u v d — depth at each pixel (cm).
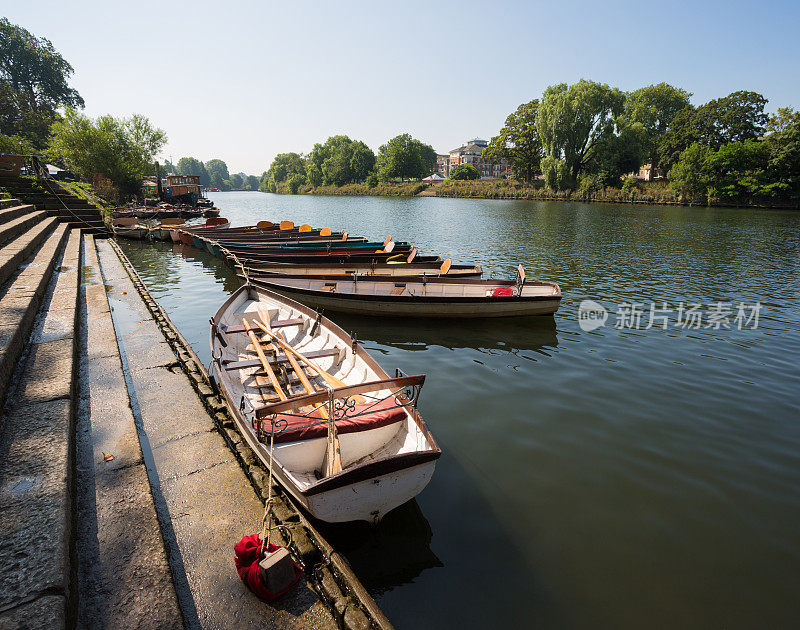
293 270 1586
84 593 348
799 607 430
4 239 1275
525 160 8319
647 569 470
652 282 1781
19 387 561
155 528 418
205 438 608
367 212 5588
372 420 559
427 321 1291
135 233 2730
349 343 788
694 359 1022
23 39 6725
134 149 4303
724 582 456
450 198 8888
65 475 399
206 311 1357
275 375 745
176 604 345
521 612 419
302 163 15500
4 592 286
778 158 5644
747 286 1725
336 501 453
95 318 1033
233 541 432
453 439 694
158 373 804
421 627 403
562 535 513
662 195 6344
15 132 5938
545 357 1033
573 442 692
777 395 849
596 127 6800
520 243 2786
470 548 493
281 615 360
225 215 5184
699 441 700
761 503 569
